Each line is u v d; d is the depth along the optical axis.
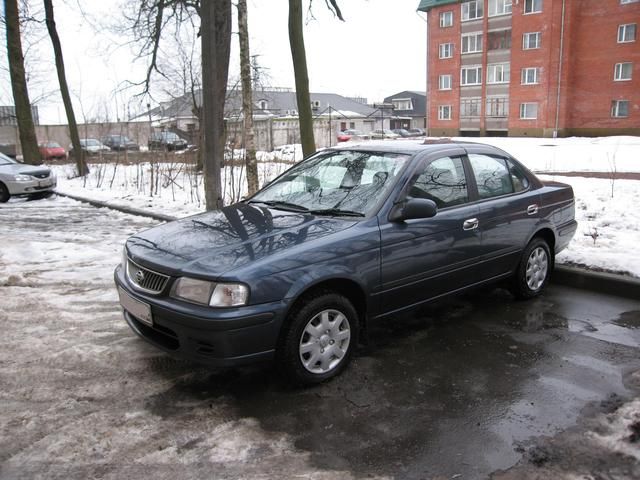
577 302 5.57
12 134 30.45
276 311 3.52
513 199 5.28
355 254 3.93
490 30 47.12
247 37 9.08
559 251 6.01
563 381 3.90
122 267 4.38
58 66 18.17
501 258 5.17
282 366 3.71
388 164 4.63
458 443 3.17
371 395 3.73
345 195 4.50
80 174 18.11
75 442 3.16
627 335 4.73
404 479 2.85
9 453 3.06
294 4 10.27
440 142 5.17
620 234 7.30
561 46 42.84
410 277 4.34
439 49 50.91
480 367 4.14
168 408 3.55
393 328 4.95
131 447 3.12
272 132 32.56
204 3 7.91
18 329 4.84
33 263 7.12
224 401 3.65
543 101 44.16
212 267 3.54
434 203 4.19
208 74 8.13
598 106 42.69
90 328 4.87
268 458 3.03
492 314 5.27
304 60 10.51
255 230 4.07
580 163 18.36
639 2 39.81
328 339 3.86
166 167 15.59
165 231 4.39
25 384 3.84
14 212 11.88
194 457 3.04
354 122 80.19
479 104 49.00
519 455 3.04
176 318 3.54
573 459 2.99
